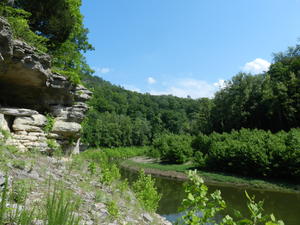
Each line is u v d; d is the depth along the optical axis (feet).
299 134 95.25
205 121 218.18
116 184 36.78
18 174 20.27
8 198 13.69
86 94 50.06
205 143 147.64
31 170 23.26
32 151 33.12
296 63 164.35
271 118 156.66
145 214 27.04
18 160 23.84
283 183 84.99
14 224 10.38
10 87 36.94
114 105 345.72
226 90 189.88
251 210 8.07
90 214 17.69
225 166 110.63
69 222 10.86
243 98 170.19
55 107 42.65
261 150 96.94
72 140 45.70
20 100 39.83
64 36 58.59
